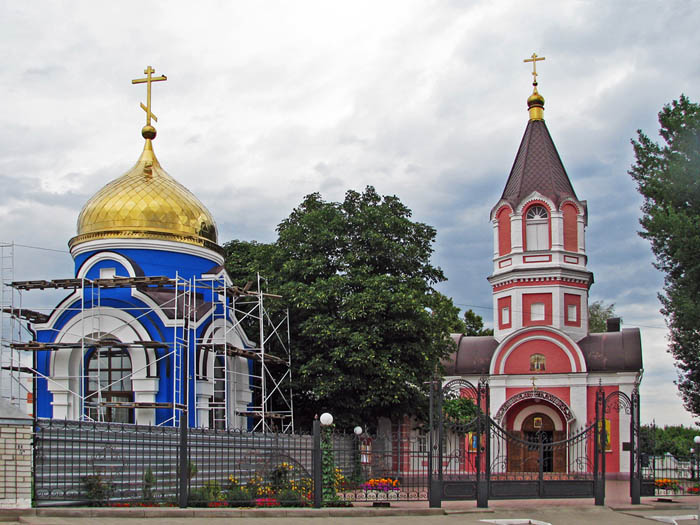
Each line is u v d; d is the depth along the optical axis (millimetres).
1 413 15391
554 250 43000
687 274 29266
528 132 45656
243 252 40688
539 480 22062
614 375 40969
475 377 43375
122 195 30359
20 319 28109
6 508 15109
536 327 42000
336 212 35125
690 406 39031
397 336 32375
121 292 28500
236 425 30781
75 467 17078
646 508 22141
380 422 37000
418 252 34969
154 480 18672
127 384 27625
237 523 16203
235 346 30000
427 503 21422
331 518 17703
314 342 32281
